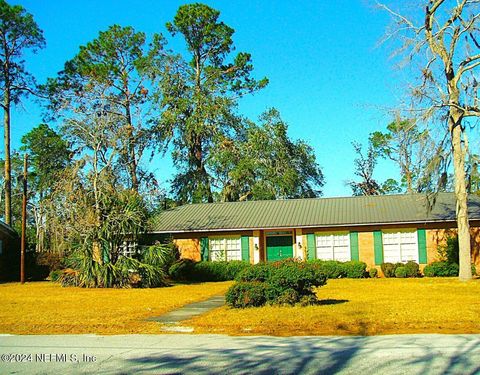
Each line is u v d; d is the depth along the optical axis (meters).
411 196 30.75
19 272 32.44
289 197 43.47
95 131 25.34
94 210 24.62
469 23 20.84
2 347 10.30
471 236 26.53
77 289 23.86
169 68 39.53
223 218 31.33
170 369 8.22
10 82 37.91
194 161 41.16
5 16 36.56
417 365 8.03
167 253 25.39
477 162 22.31
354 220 28.20
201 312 15.04
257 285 15.09
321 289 20.55
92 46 38.75
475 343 9.56
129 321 13.52
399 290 19.59
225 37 41.34
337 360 8.50
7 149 37.94
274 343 10.12
